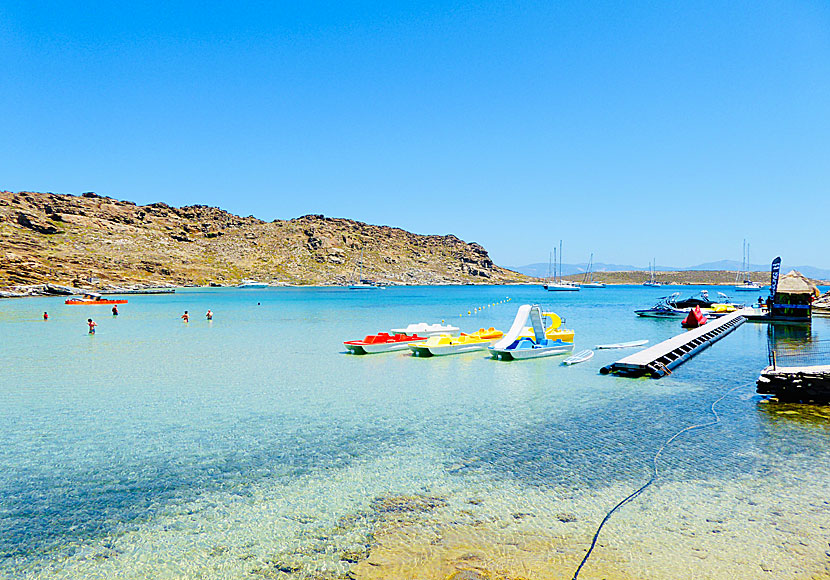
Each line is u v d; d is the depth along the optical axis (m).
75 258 198.38
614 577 7.44
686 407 17.16
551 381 22.00
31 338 40.41
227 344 36.16
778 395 17.67
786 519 9.14
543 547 8.31
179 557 8.23
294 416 16.58
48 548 8.56
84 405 18.14
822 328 44.44
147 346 35.03
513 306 90.81
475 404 18.02
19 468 12.09
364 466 12.03
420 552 8.22
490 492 10.46
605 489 10.53
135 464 12.31
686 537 8.57
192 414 16.88
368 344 30.67
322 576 7.61
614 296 144.75
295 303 102.81
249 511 9.77
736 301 114.44
